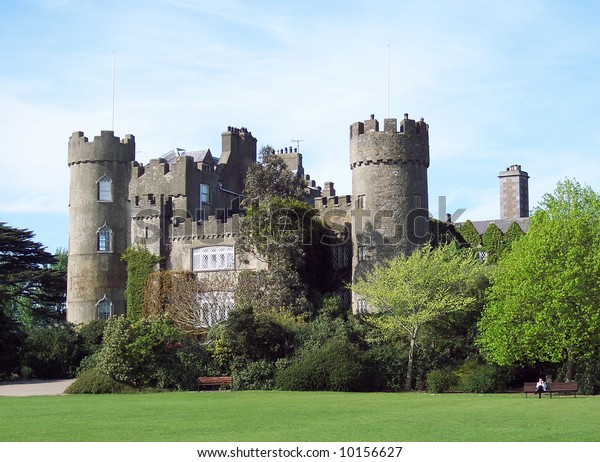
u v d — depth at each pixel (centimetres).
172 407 3278
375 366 4462
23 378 5400
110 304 6388
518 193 7938
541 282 4159
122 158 6544
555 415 2866
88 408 3266
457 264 4831
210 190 6638
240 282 5416
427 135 5659
